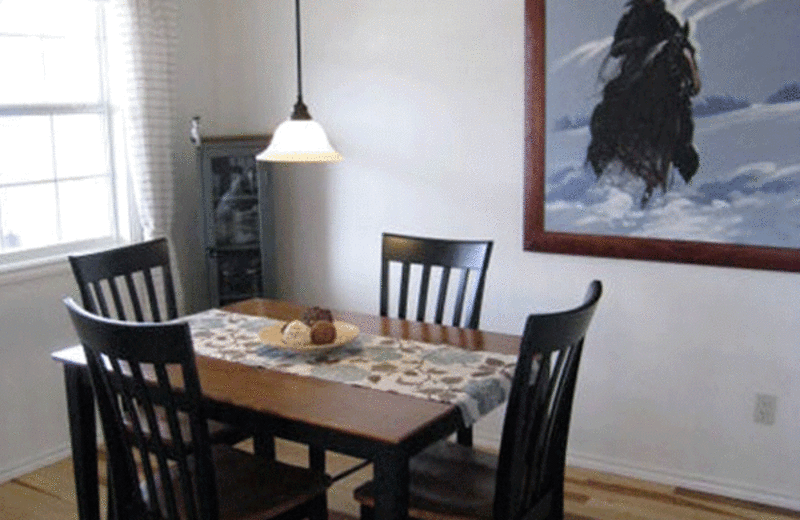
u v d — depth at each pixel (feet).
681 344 10.75
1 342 11.23
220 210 13.28
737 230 10.11
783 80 9.57
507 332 11.94
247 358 8.20
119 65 12.42
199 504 6.75
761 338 10.26
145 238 12.83
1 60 11.26
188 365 6.31
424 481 7.73
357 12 12.35
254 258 13.61
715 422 10.70
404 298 10.18
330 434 6.59
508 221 11.68
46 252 11.95
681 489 10.86
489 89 11.49
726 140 9.98
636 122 10.46
